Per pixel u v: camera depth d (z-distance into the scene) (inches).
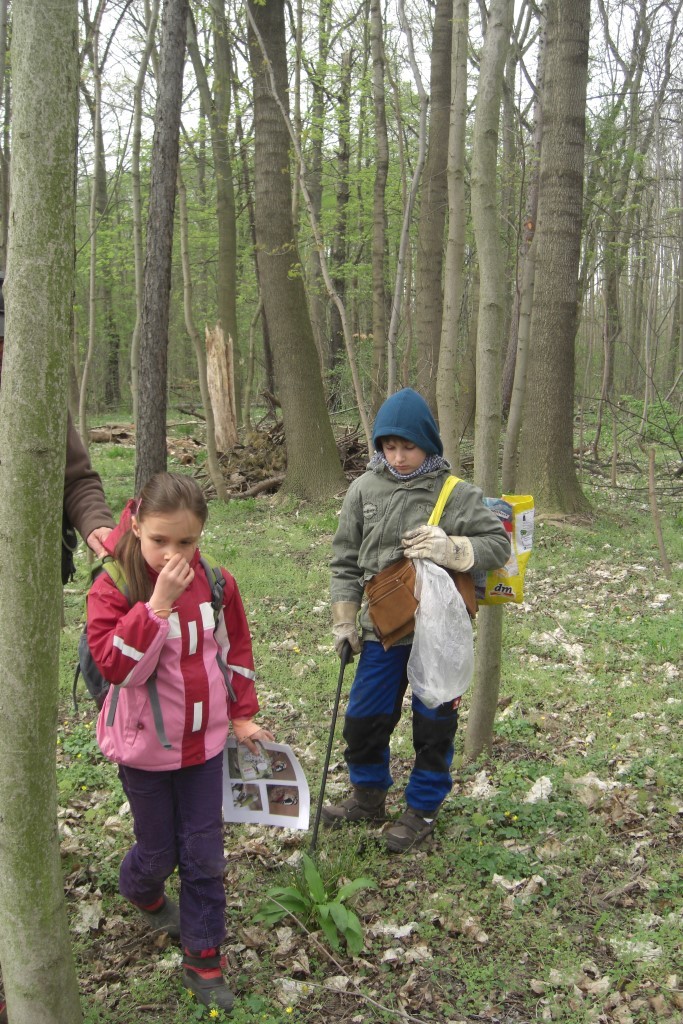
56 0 70.0
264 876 129.8
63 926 83.0
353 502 134.4
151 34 307.9
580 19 363.6
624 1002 102.0
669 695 195.5
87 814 147.1
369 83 472.7
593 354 1041.5
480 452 151.9
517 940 113.0
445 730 132.3
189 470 510.9
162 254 296.2
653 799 146.3
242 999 103.3
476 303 616.7
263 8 395.5
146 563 95.7
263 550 343.3
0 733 77.3
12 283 73.7
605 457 553.3
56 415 75.5
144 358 302.5
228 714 104.4
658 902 120.2
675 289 766.5
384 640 128.9
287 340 427.2
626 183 557.3
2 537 75.2
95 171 334.3
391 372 259.0
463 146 162.4
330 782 160.4
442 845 135.0
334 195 806.5
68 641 240.2
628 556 326.6
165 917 115.0
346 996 105.2
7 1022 86.5
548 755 165.5
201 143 572.7
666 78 600.4
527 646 231.6
